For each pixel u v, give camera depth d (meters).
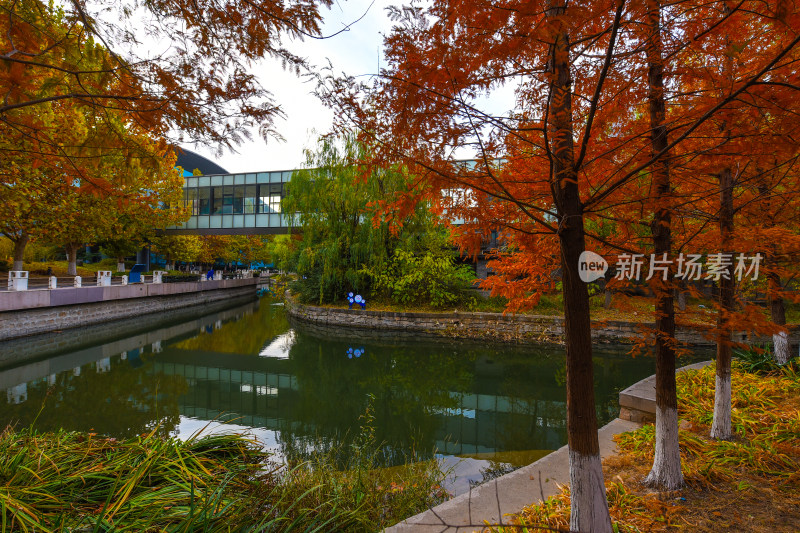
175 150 2.21
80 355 11.83
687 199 3.29
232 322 19.67
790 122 1.81
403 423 7.02
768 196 3.28
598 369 10.34
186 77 1.84
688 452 4.02
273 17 1.70
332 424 6.97
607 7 1.48
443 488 4.20
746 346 2.83
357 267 17.53
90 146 2.10
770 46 2.41
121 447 4.12
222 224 23.97
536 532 2.64
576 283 2.13
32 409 7.12
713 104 2.21
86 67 1.85
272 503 3.37
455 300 17.44
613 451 4.32
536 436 6.34
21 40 1.75
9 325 12.33
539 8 1.54
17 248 15.43
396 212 2.31
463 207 2.40
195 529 2.58
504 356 12.33
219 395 8.69
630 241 3.03
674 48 2.12
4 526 2.34
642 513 2.94
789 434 4.12
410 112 1.84
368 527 3.16
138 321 18.36
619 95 2.33
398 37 1.73
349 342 14.41
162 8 1.69
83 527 2.49
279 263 23.89
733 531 2.71
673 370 3.38
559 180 1.98
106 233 18.66
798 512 2.92
